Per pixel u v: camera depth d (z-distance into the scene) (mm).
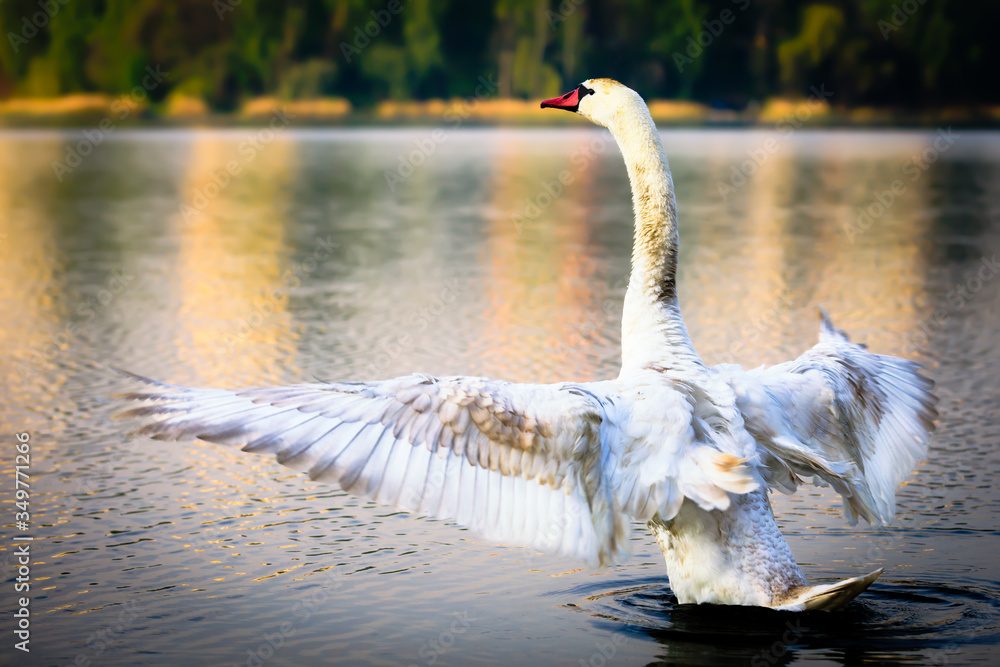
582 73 81125
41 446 9836
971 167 43031
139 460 9523
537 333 14445
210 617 6438
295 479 9117
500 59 83875
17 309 16234
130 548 7527
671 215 6805
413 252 22141
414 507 5148
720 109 79688
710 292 17109
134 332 14648
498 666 5758
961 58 75000
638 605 6527
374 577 7043
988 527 7727
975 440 9656
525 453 5434
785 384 6441
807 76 77250
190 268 20141
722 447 5750
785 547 5887
